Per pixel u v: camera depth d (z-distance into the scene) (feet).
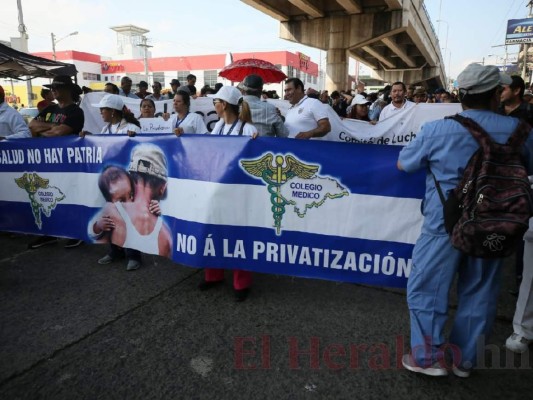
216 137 10.49
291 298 11.04
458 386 7.68
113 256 13.43
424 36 112.27
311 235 10.20
